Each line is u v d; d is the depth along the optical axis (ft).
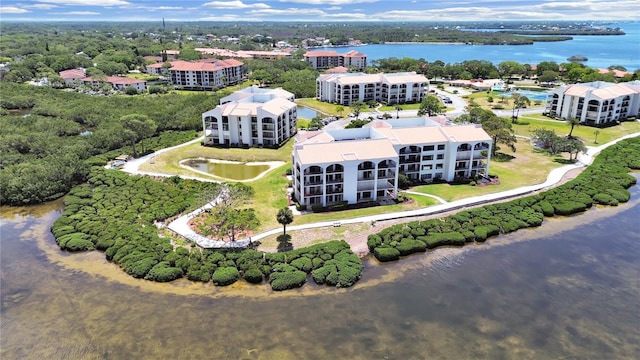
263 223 293.23
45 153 424.87
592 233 287.48
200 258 247.91
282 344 188.55
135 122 443.73
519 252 264.72
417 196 335.47
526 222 296.71
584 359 183.21
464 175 370.94
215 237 275.18
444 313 209.36
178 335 193.98
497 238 281.13
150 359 181.06
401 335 194.59
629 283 234.17
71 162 370.94
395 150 335.88
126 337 193.36
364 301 217.56
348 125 476.95
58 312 210.59
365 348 186.91
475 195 337.72
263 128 466.29
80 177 371.76
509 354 185.26
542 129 470.39
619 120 566.77
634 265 250.78
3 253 264.31
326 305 214.28
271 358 181.06
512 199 335.06
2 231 293.43
